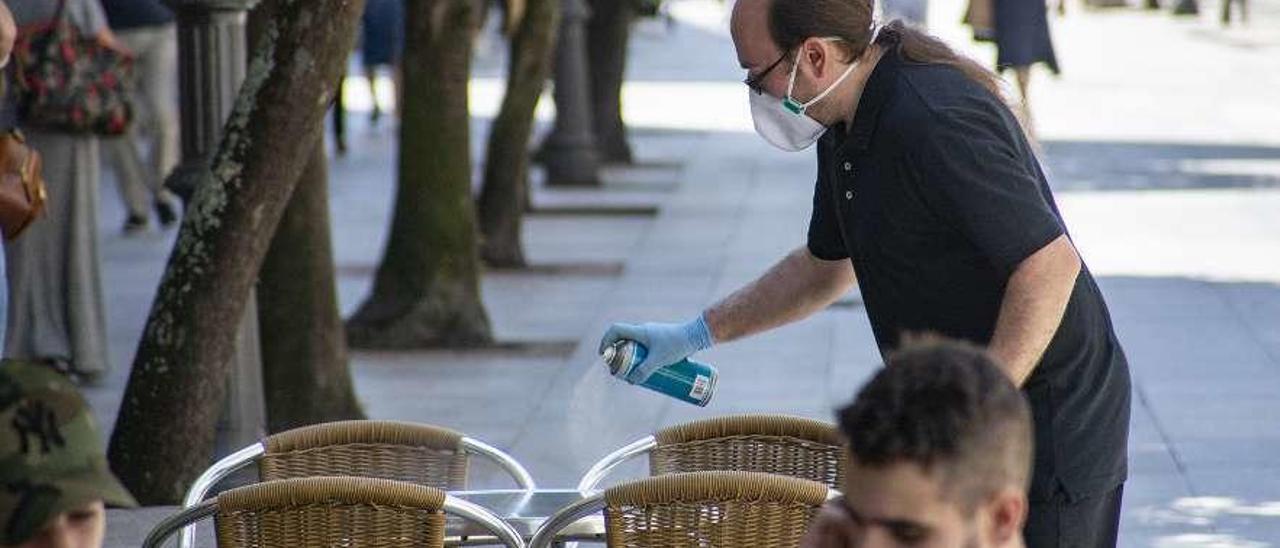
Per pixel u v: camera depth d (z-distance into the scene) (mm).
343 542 13273
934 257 11992
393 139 60656
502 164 38875
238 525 13328
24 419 8062
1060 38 90938
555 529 13414
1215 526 20828
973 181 11578
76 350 27484
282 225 24578
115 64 26969
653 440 15539
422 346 31750
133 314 33562
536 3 38312
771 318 14086
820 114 12266
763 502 13203
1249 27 94375
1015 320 11523
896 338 12469
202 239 19625
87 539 8211
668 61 88562
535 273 38531
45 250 27094
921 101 11750
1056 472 12125
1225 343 29547
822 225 13594
